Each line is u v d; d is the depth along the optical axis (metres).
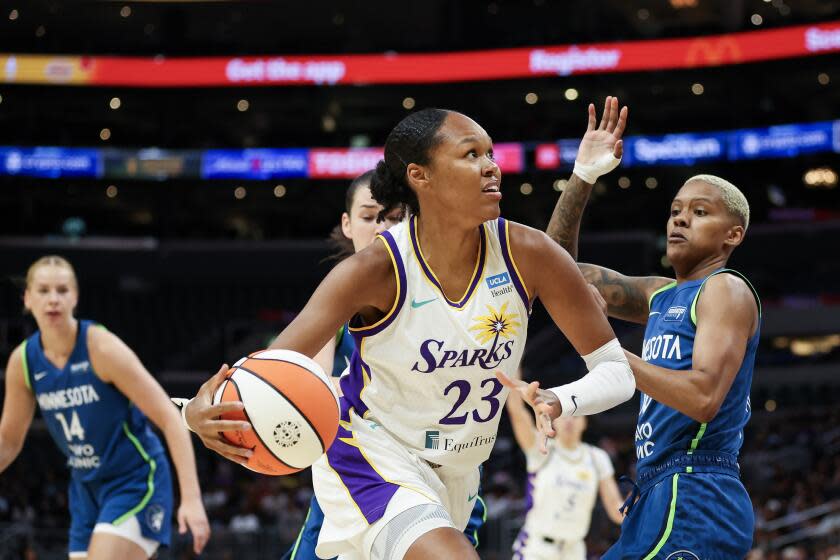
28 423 8.05
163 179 45.97
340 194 49.78
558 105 49.09
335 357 6.78
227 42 47.66
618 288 6.56
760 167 48.22
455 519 5.35
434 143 4.73
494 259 4.84
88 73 44.22
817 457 30.97
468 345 4.78
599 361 4.94
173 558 22.38
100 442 7.75
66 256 45.16
